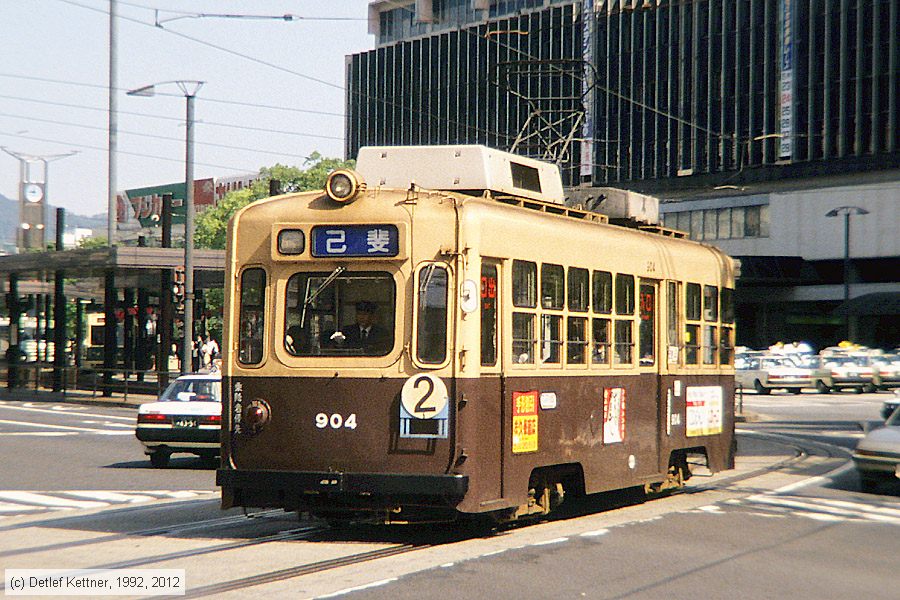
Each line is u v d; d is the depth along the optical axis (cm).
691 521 1292
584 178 7344
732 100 6988
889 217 7131
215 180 10706
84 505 1469
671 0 7200
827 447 2573
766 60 6800
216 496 1571
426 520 1091
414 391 1048
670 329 1478
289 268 1091
